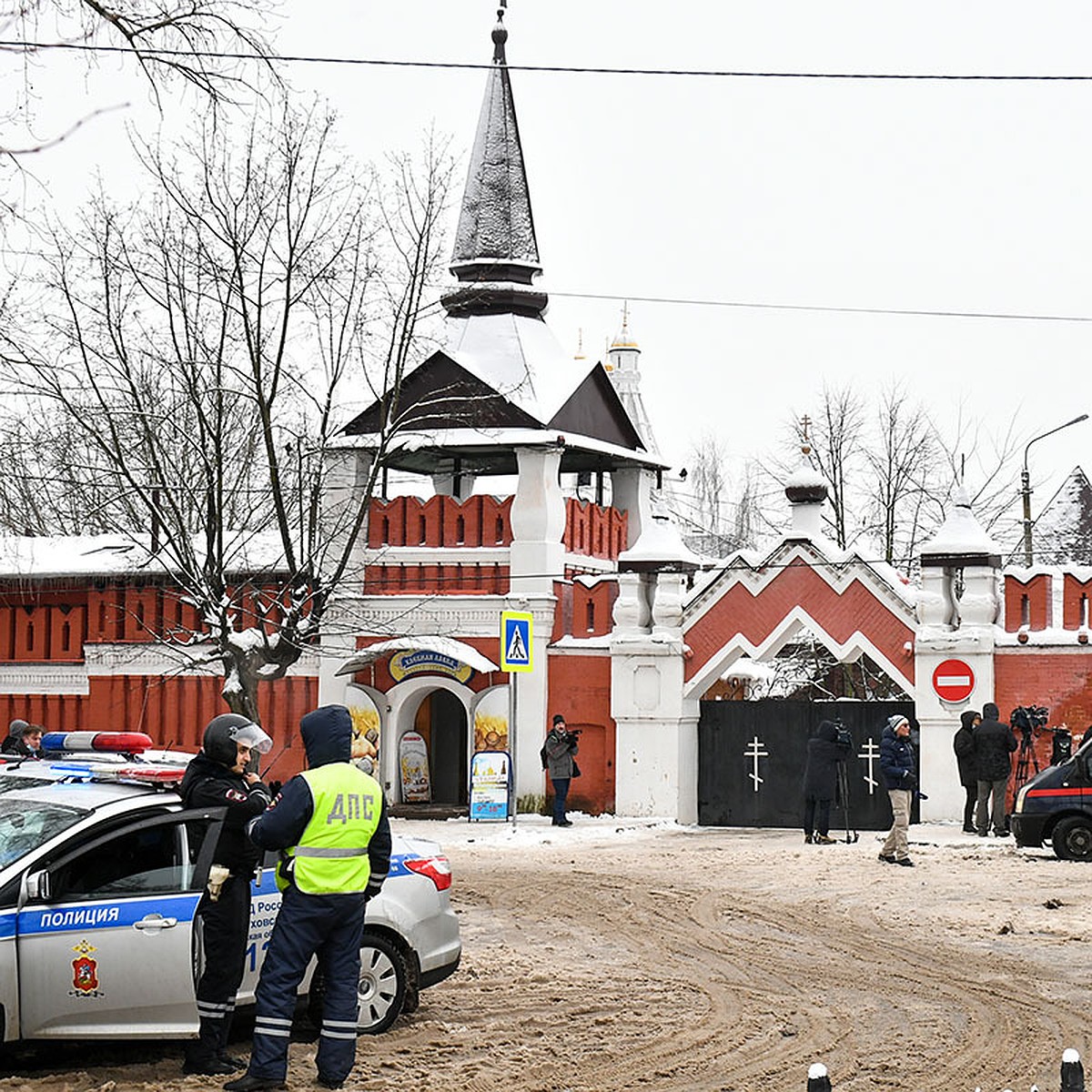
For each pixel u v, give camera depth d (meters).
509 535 35.09
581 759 34.34
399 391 33.44
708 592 33.59
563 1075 12.09
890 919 19.50
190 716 36.88
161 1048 12.70
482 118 38.69
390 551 35.72
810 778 28.70
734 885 22.61
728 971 16.25
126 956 11.66
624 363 60.78
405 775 35.09
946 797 31.33
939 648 31.38
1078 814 25.42
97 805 12.00
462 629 35.06
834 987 15.45
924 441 59.12
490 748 33.88
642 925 19.08
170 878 11.95
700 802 33.69
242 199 31.33
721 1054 12.79
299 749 35.81
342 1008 11.53
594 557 37.12
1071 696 30.58
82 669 37.84
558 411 35.50
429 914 13.53
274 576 36.34
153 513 32.25
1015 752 29.67
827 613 32.66
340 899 11.45
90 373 31.00
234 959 11.70
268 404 30.41
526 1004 14.59
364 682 35.22
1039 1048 13.02
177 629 33.62
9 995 11.41
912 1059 12.63
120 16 11.86
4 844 11.85
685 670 33.56
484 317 37.41
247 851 11.77
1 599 38.53
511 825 31.58
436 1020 13.84
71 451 42.09
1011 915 19.78
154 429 33.81
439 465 38.50
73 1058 12.43
